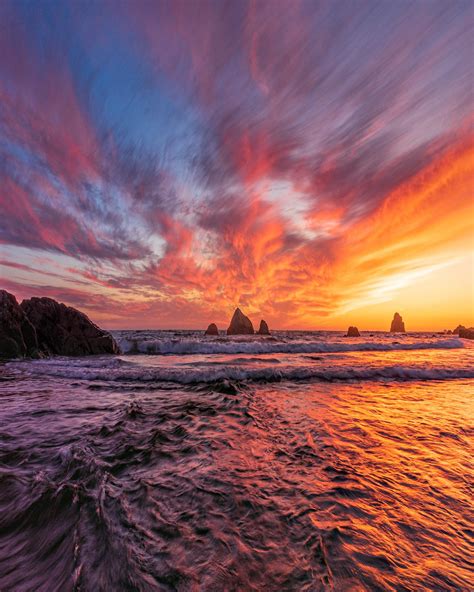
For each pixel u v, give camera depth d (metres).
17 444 4.03
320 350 21.36
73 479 3.04
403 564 2.00
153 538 2.18
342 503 2.75
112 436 4.40
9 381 9.18
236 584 1.78
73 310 18.45
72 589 1.71
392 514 2.60
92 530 2.24
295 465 3.55
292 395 7.48
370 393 7.80
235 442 4.27
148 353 19.94
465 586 1.83
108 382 9.09
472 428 5.05
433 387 8.71
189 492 2.88
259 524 2.39
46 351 16.61
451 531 2.39
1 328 14.80
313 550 2.10
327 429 4.91
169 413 5.70
